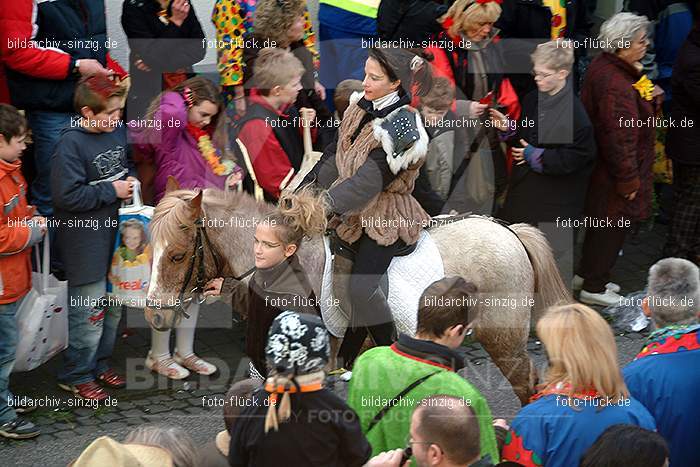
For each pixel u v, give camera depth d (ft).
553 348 13.43
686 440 14.58
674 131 26.58
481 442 13.19
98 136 20.31
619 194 24.79
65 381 21.47
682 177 26.94
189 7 24.85
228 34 25.11
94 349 21.29
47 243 20.54
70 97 23.85
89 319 20.95
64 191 19.95
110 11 27.53
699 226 27.14
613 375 13.21
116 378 21.97
